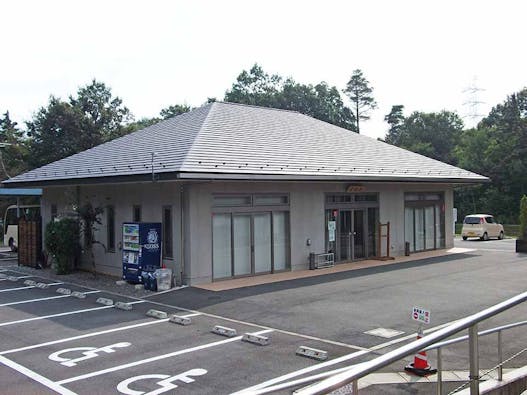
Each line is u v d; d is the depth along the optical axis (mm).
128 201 17703
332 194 19672
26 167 43219
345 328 10508
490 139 53656
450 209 25453
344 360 8422
